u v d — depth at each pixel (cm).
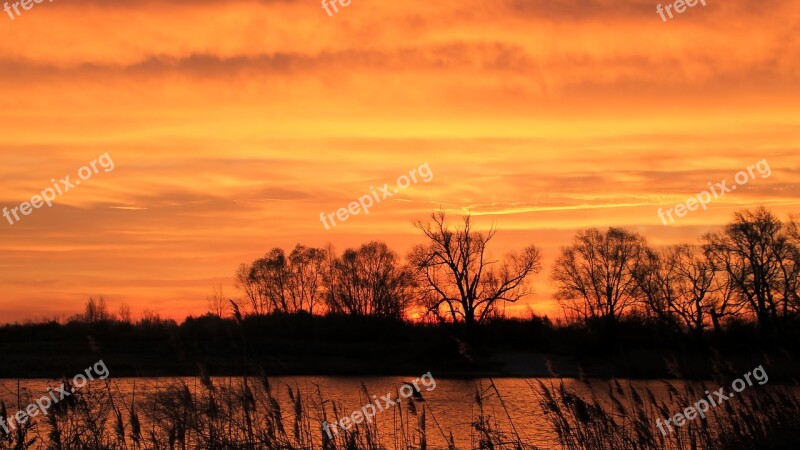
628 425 1537
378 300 6825
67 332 5053
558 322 6706
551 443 1658
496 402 2981
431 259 6262
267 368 4841
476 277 6250
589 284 6750
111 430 1420
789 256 5669
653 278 6200
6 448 1251
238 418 1409
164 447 1360
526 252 6406
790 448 1496
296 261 7306
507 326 6138
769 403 1586
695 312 5897
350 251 7144
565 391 1453
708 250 5972
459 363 5412
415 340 6084
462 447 1750
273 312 6259
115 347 4406
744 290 5631
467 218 6334
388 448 1619
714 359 1666
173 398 1423
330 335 6047
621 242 6662
